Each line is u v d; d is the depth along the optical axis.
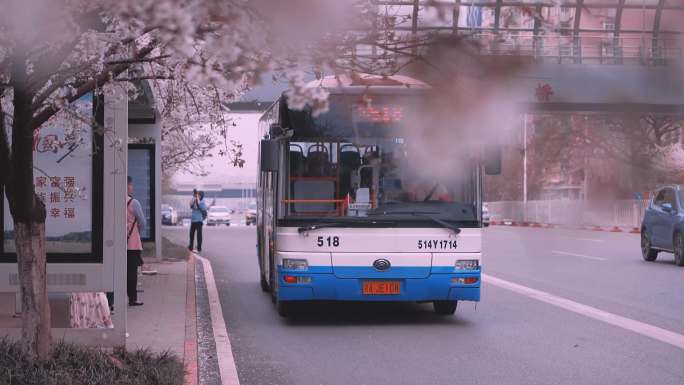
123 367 6.68
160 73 7.13
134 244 12.20
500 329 10.82
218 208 65.31
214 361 8.84
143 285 15.24
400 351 9.34
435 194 10.67
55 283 8.55
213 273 19.28
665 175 17.94
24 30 3.70
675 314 11.95
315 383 7.73
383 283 10.58
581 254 23.58
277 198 10.62
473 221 10.70
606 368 8.33
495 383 7.69
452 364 8.58
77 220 8.62
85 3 3.91
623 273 17.89
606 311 12.30
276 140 10.51
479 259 10.72
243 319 11.90
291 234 10.55
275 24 3.40
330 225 10.52
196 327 10.55
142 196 20.19
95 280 8.57
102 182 8.62
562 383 7.67
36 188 8.58
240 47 3.60
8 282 8.74
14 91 5.75
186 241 33.19
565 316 11.88
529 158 10.66
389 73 3.99
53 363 6.36
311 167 10.55
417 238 10.62
